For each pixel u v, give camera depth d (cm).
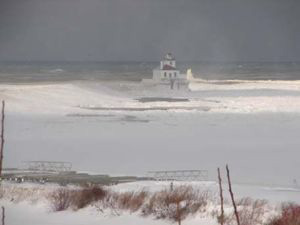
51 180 12738
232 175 14425
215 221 6381
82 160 17062
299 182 13275
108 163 16588
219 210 6881
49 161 16700
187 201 7244
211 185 11838
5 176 13262
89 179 13250
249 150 19088
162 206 6944
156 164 16412
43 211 7112
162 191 8288
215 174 14612
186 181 12781
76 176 13838
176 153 18588
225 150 19138
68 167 15550
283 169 15412
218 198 8875
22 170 14738
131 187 10619
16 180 12388
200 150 19212
